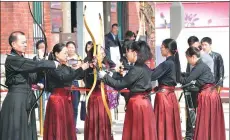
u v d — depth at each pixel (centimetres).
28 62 1045
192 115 1372
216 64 1466
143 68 1081
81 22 1655
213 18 2033
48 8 2264
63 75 1129
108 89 1525
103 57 1230
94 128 1221
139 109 1081
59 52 1142
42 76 1126
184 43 1955
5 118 1066
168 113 1199
